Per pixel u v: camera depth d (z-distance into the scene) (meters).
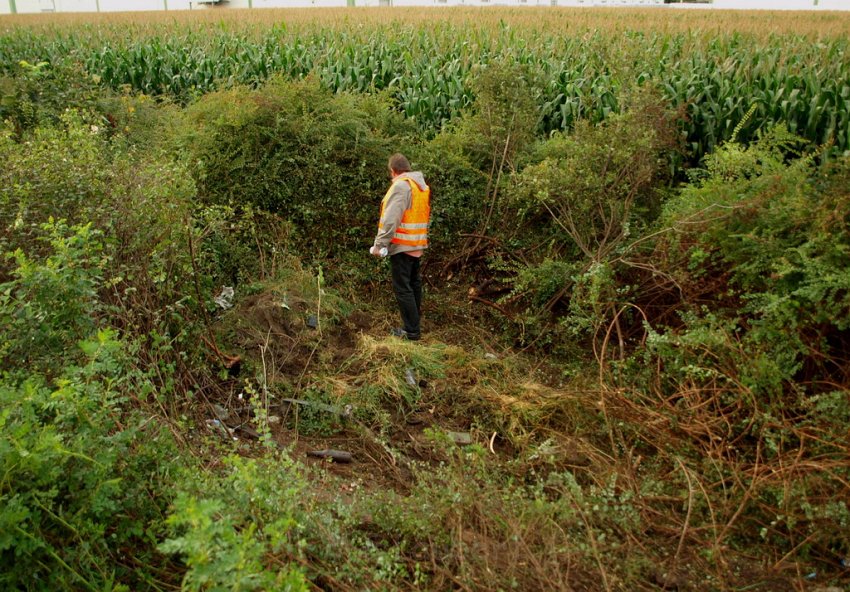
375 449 4.37
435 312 6.52
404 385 4.90
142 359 4.18
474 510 3.33
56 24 25.67
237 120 6.80
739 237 5.15
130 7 46.81
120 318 4.11
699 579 3.27
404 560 3.12
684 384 4.49
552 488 3.80
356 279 6.76
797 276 4.72
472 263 7.14
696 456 4.09
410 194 5.48
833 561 3.42
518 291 6.30
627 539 3.35
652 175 6.82
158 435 3.43
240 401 4.73
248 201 6.77
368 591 2.73
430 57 13.48
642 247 5.82
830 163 5.12
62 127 7.07
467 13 24.72
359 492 3.53
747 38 14.22
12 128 7.08
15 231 4.22
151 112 9.11
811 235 4.72
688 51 12.43
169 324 4.62
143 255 4.46
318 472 3.75
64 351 3.46
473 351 5.76
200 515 2.20
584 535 3.39
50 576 2.59
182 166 5.21
